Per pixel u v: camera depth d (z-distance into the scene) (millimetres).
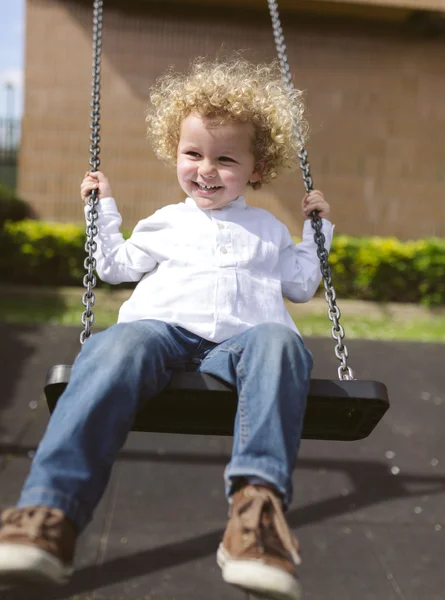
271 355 1811
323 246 2400
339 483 4613
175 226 2289
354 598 3336
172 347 1963
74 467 1631
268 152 2234
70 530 1577
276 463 1678
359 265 9945
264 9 10305
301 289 2387
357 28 10539
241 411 1759
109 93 10281
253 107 2182
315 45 10500
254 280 2219
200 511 4133
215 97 2129
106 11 10188
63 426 1674
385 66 10617
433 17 10180
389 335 8719
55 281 9836
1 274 9852
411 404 6188
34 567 1478
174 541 3770
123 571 3463
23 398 5867
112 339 1846
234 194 2199
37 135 10352
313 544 3811
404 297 10055
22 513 1552
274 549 1594
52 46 10242
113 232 2365
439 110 10719
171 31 10258
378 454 5113
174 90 2266
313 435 2115
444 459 5078
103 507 4105
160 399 1947
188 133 2162
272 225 2375
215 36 10305
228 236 2256
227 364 1893
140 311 2152
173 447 5051
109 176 10391
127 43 10219
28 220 10352
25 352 7109
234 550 1589
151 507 4148
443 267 9930
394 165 10719
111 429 1704
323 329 8766
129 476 4551
